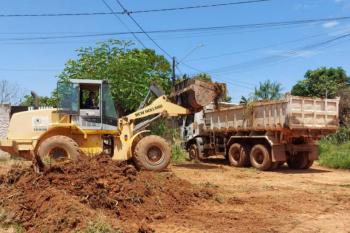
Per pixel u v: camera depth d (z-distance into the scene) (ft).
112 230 24.64
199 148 77.46
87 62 85.15
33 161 44.42
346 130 94.84
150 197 33.12
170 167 65.21
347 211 34.12
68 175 33.32
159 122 76.74
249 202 36.73
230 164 70.08
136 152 51.80
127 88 80.79
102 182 32.22
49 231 25.39
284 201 37.52
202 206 34.32
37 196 30.37
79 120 48.75
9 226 27.50
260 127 64.13
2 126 76.13
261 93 98.99
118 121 51.08
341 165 67.41
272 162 62.34
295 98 59.31
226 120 71.87
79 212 26.63
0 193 32.86
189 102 60.80
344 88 123.24
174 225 28.76
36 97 54.44
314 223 30.07
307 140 64.54
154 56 116.16
